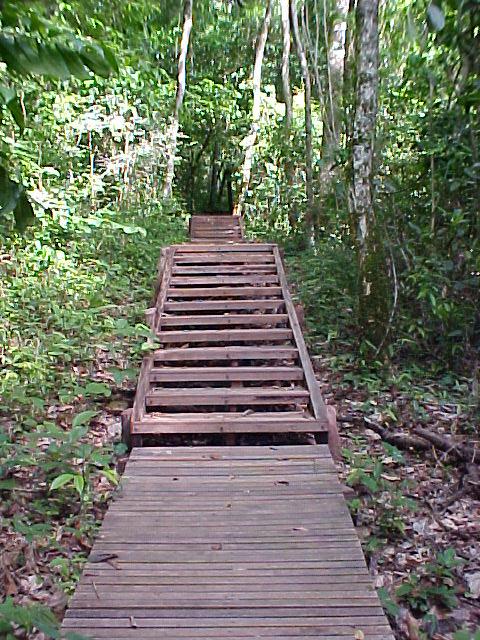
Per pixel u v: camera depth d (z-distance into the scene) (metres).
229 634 2.63
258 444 4.85
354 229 7.21
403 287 6.72
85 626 2.68
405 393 5.93
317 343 7.20
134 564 3.13
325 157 10.38
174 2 16.28
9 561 3.33
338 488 3.91
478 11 3.56
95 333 6.75
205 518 3.57
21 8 1.90
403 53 9.48
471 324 6.51
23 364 5.58
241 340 6.18
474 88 5.69
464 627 2.98
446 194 6.74
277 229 13.05
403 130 7.80
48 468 4.06
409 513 4.04
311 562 3.14
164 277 7.48
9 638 2.27
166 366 6.03
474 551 3.61
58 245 9.14
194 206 23.89
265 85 19.44
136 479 4.05
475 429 5.08
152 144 13.04
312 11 14.98
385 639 2.60
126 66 10.23
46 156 9.83
